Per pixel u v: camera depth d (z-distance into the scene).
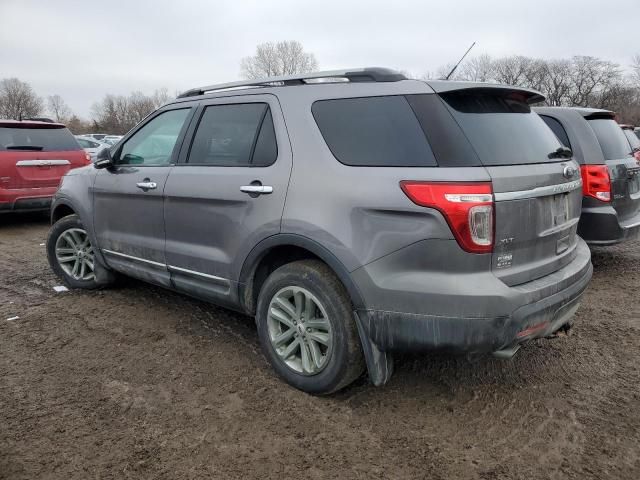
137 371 3.46
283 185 3.11
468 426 2.87
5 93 99.81
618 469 2.52
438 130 2.68
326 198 2.90
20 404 3.04
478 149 2.66
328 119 3.07
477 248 2.54
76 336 4.01
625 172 5.35
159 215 3.93
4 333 4.06
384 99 2.91
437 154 2.64
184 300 4.81
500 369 3.50
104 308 4.60
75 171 4.98
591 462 2.57
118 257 4.47
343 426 2.86
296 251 3.28
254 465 2.54
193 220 3.66
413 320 2.65
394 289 2.67
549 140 3.28
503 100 3.12
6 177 8.02
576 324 4.29
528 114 3.27
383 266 2.71
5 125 8.24
